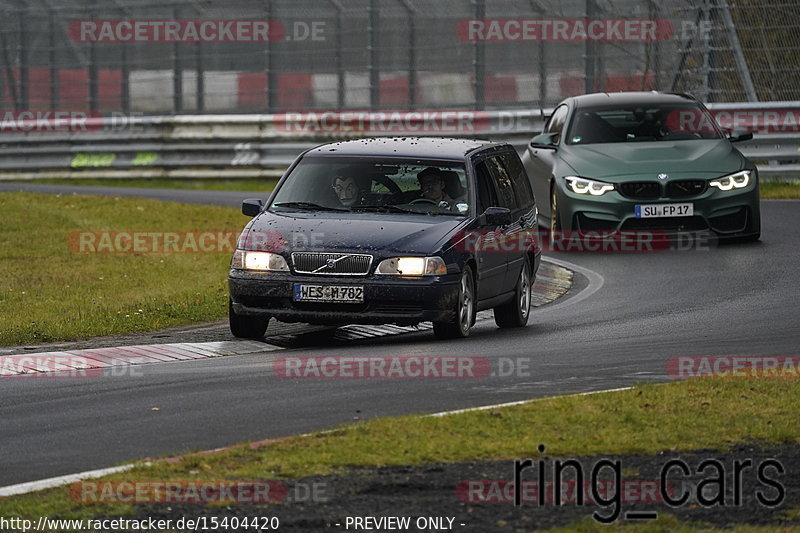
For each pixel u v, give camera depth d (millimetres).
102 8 97000
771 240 58812
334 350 37188
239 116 93500
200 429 27156
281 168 93312
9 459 24906
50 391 31422
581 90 87312
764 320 41094
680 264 53500
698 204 57094
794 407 28094
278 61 93688
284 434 26625
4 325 41406
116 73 100938
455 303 38344
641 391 29672
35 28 99250
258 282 38312
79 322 41938
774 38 85562
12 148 98375
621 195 57281
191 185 93875
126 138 95688
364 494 22094
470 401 29562
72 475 23297
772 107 79875
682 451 24766
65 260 58062
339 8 92188
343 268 37906
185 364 35281
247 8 94688
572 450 24656
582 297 47938
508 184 44781
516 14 88500
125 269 55344
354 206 40781
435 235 38719
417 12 90062
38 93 105000
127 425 27656
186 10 96438
